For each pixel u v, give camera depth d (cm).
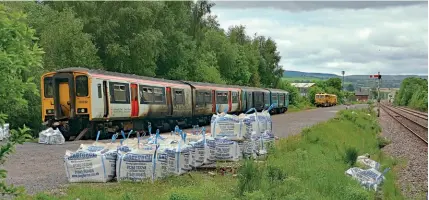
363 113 4888
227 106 4028
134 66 3809
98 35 3666
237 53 6731
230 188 969
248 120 1499
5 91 500
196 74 5050
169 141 1246
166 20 4172
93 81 2216
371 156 1950
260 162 1282
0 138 1173
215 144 1365
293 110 7156
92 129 2258
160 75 4581
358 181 1176
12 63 483
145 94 2666
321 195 977
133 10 3700
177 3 4547
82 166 1086
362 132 3103
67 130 2248
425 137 3080
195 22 5575
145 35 3706
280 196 898
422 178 1562
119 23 3734
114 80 2370
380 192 1172
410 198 1240
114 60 3703
